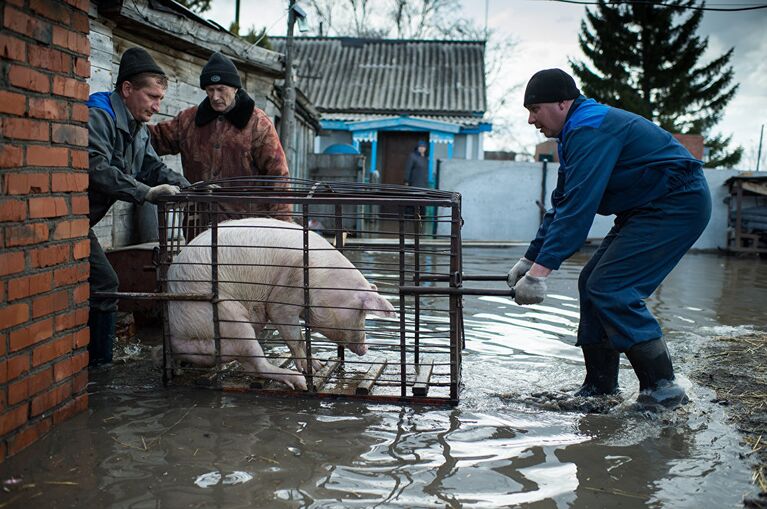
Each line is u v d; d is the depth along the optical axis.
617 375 3.60
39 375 2.74
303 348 3.78
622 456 2.78
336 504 2.30
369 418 3.18
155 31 5.70
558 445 2.88
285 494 2.36
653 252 3.30
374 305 3.53
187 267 3.58
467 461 2.69
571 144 3.29
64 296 2.90
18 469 2.50
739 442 2.95
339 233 3.71
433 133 17.59
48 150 2.73
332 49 21.88
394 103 18.53
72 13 2.88
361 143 18.86
